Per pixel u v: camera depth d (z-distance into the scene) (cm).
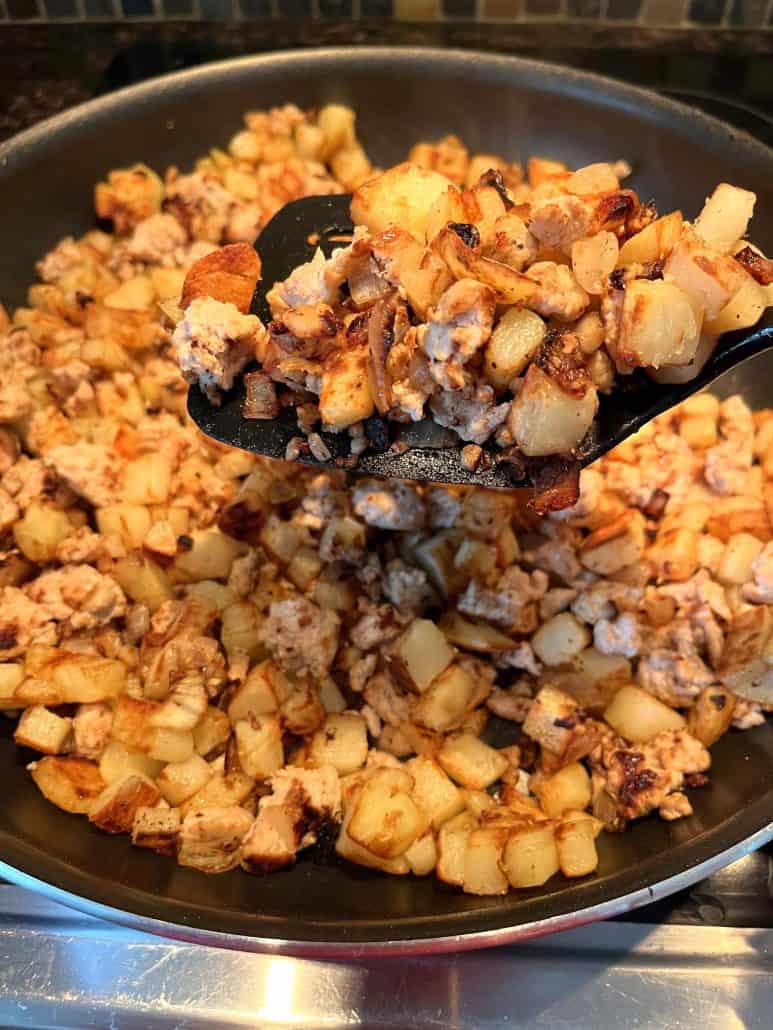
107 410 34
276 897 23
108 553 30
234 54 43
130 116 35
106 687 27
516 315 21
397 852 24
